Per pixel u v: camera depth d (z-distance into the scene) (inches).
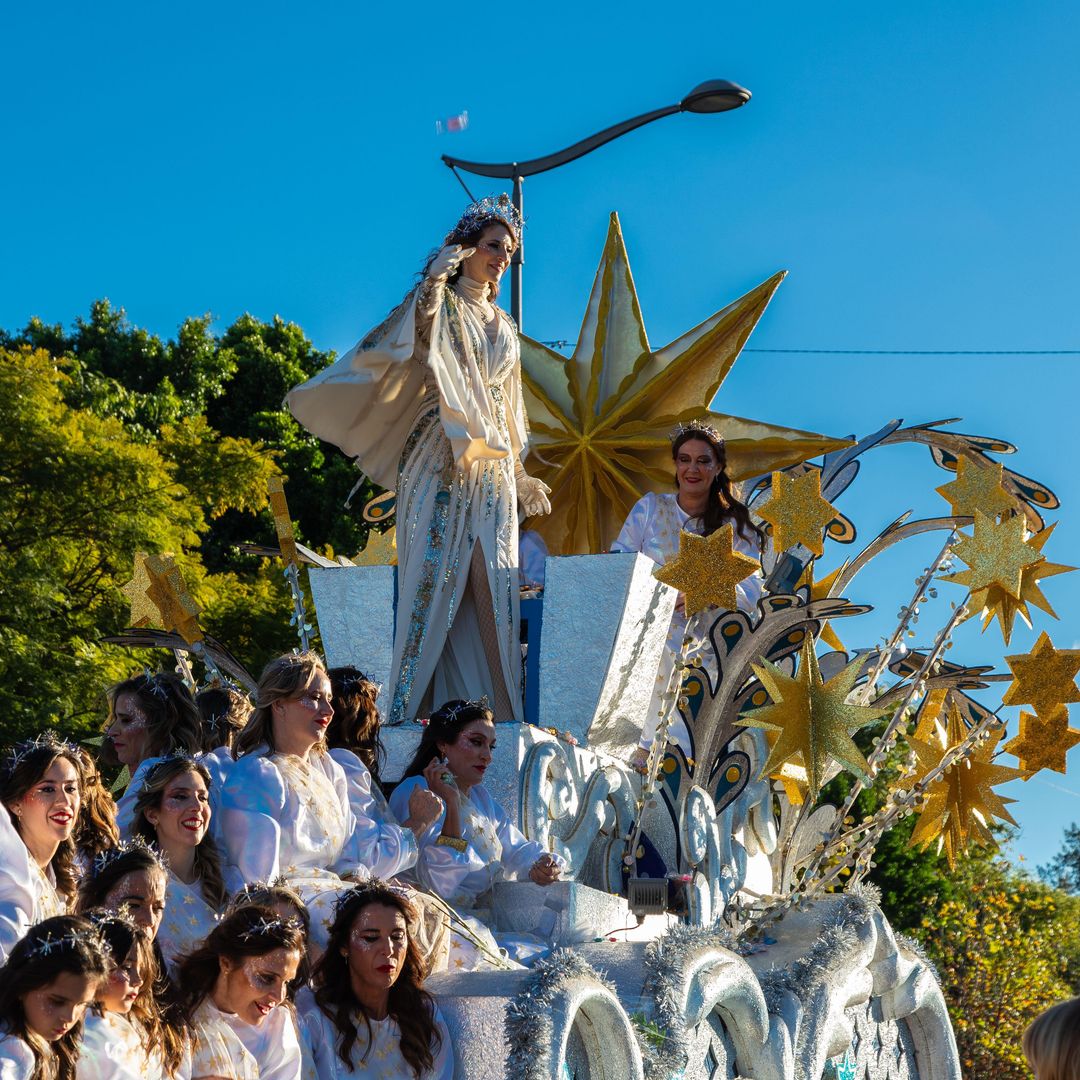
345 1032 210.2
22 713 647.8
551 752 305.3
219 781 239.8
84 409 944.9
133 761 272.5
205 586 783.1
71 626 731.4
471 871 273.0
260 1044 197.2
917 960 337.4
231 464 879.1
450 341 332.8
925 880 971.9
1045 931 993.5
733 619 344.5
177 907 221.0
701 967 244.2
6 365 755.4
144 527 753.0
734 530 382.3
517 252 476.1
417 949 216.8
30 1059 161.0
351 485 1121.4
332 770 255.8
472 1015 218.2
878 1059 328.2
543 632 336.5
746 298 441.4
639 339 458.9
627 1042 218.2
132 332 1221.1
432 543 332.2
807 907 312.8
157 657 740.0
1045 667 339.6
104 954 166.9
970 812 364.5
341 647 345.7
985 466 383.6
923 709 382.6
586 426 451.5
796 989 284.7
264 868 232.2
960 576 342.3
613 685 335.3
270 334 1263.5
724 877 363.9
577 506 454.0
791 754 303.7
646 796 323.3
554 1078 203.6
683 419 445.1
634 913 310.2
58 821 211.5
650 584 342.6
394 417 344.8
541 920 278.2
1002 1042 858.8
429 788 277.9
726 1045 262.7
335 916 218.1
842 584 409.7
